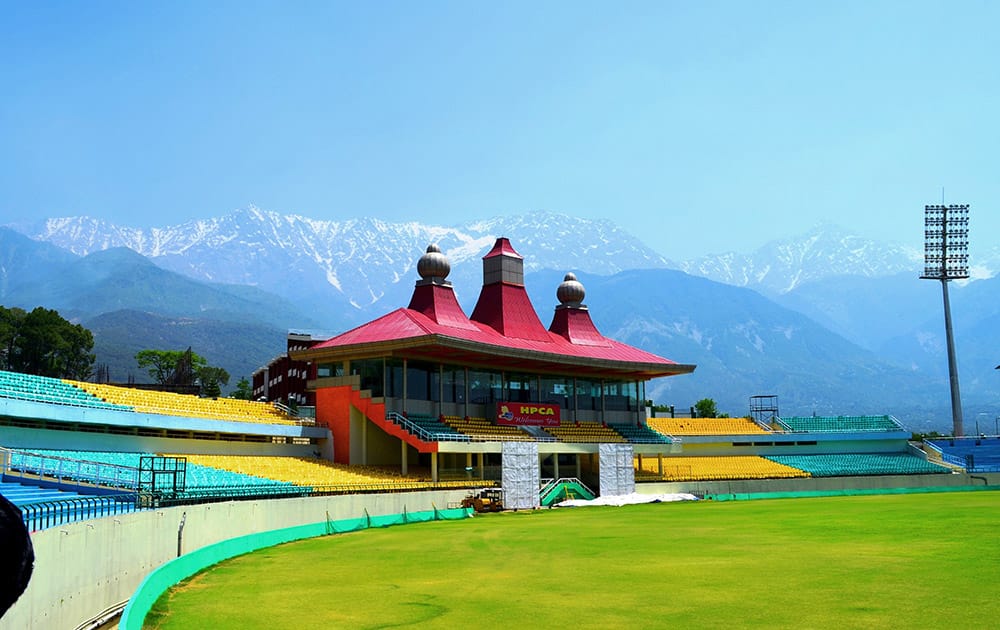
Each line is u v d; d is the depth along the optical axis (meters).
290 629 20.06
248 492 48.47
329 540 41.34
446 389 75.12
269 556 34.53
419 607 22.78
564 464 83.12
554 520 54.78
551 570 29.94
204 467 53.53
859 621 19.88
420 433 66.62
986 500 65.62
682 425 99.44
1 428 47.34
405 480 64.62
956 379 109.50
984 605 21.48
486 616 21.44
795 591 24.20
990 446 101.81
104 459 50.03
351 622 20.83
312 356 72.31
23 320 112.38
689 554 34.19
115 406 54.50
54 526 20.14
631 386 92.94
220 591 25.55
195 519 31.14
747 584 25.75
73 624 19.88
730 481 79.31
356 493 55.66
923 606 21.50
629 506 69.06
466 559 33.41
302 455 69.81
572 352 83.62
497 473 75.69
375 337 70.50
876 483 82.38
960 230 111.62
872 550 34.03
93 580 21.45
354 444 70.19
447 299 78.19
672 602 22.92
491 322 82.44
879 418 104.94
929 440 106.19
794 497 78.56
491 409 78.56
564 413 85.69
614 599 23.59
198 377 160.62
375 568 30.81
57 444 50.91
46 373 112.38
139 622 19.88
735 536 41.53
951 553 32.38
